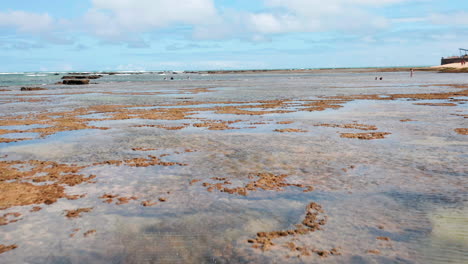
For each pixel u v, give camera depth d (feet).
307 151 49.44
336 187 34.86
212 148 52.54
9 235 26.02
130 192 34.68
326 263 21.26
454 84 201.36
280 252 22.72
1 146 56.44
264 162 44.32
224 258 22.27
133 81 342.23
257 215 28.78
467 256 21.65
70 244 24.57
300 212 29.17
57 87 240.12
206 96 151.43
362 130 64.64
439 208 29.01
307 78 374.43
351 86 207.00
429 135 58.13
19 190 35.50
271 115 88.28
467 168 39.42
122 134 65.16
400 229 25.55
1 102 134.21
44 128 72.95
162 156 48.44
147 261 22.24
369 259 21.61
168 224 27.40
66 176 40.06
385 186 34.73
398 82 241.14
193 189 35.19
